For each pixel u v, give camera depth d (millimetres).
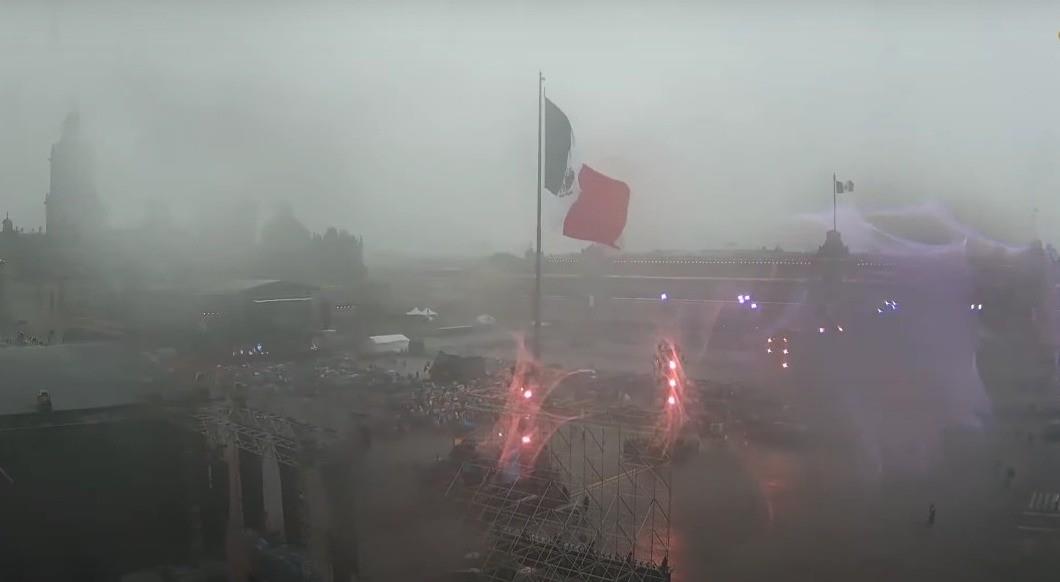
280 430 30266
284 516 26453
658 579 20781
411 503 27328
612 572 21188
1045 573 21906
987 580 21531
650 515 26453
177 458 30469
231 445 32281
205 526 28156
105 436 29734
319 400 43281
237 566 24391
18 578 24688
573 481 29469
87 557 25984
